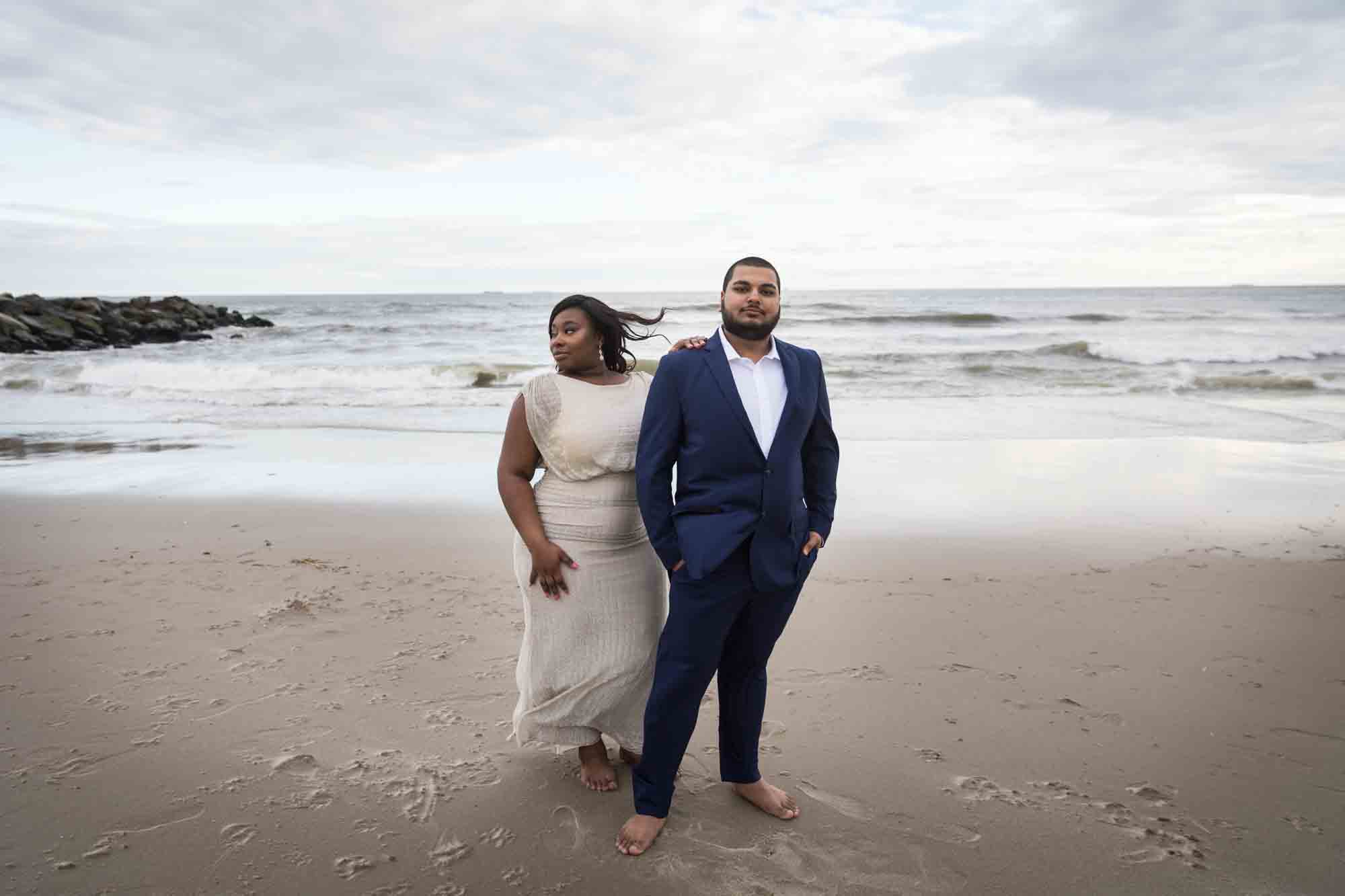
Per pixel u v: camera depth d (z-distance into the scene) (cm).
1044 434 1006
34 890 219
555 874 233
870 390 1452
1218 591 472
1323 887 228
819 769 291
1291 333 2425
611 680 266
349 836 247
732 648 259
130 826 249
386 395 1408
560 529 264
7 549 548
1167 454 878
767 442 239
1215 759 296
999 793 275
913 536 584
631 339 287
